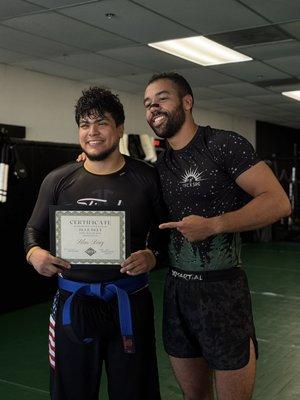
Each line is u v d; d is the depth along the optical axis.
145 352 1.84
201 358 1.98
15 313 4.95
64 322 1.78
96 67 7.21
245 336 1.84
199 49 6.21
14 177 4.80
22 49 6.13
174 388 3.17
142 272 1.77
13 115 7.16
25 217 5.04
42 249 1.81
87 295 1.79
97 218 1.74
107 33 5.44
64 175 1.88
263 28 5.27
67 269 1.80
